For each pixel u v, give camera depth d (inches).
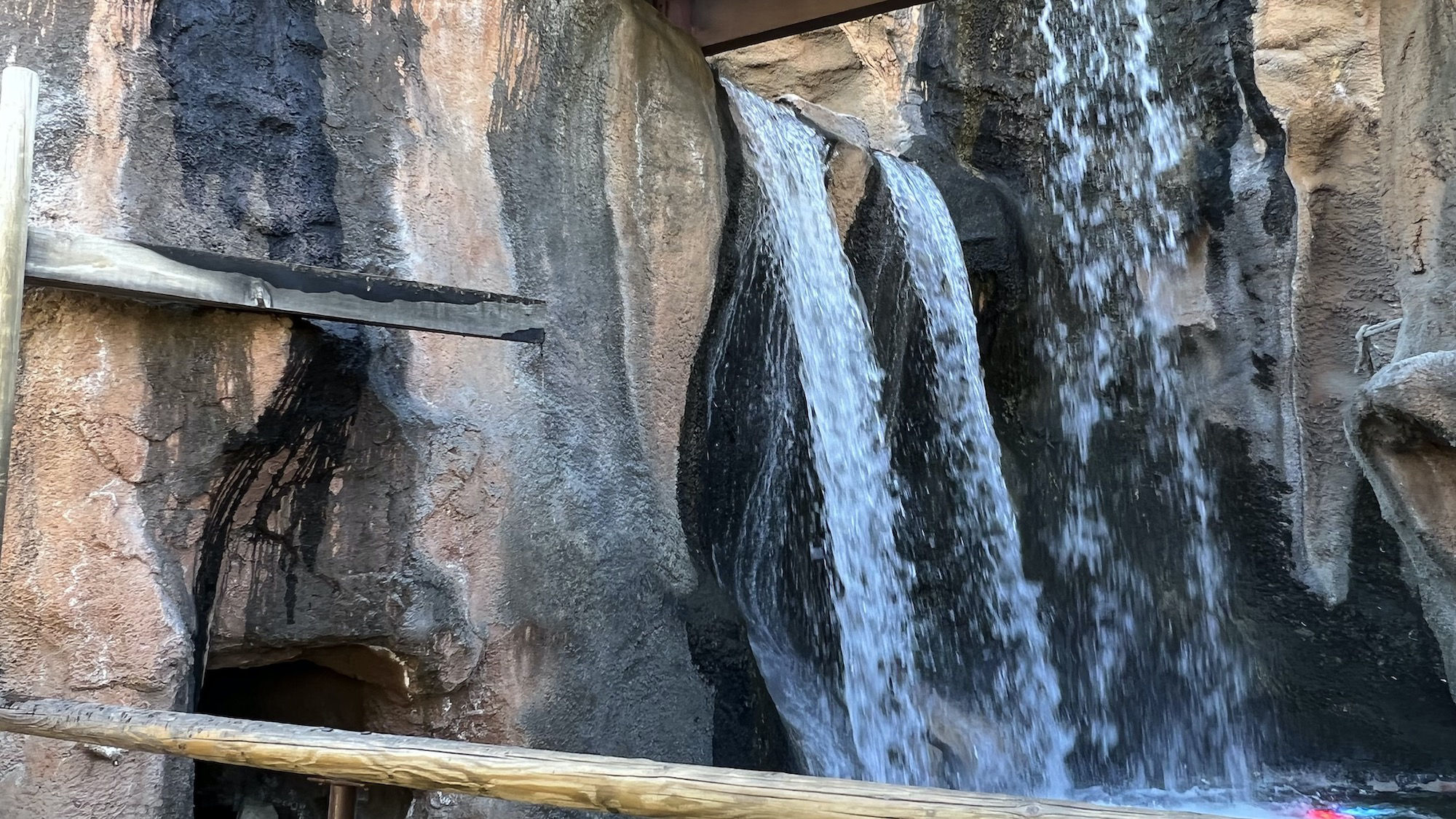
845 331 243.8
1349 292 263.4
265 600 117.8
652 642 169.3
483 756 69.0
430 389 134.4
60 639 101.7
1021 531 277.3
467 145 148.7
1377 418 187.5
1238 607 266.1
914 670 242.2
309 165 126.6
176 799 109.7
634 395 178.4
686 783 63.0
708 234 195.8
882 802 58.8
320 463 121.3
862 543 238.1
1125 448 285.0
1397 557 255.0
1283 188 266.7
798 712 200.5
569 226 166.6
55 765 100.8
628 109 183.0
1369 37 258.4
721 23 208.4
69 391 102.7
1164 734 261.3
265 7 125.8
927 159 305.7
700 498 195.2
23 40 105.5
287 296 103.2
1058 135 307.6
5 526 99.0
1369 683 248.4
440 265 139.9
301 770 73.9
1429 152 198.5
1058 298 296.4
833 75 326.3
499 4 156.6
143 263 94.4
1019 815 56.7
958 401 268.8
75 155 106.3
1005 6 316.5
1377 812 218.7
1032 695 256.8
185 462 110.2
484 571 138.6
